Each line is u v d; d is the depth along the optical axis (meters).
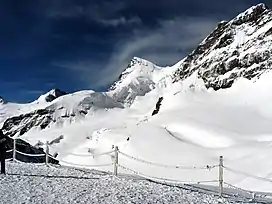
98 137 125.44
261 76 139.12
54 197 14.48
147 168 57.62
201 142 82.56
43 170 22.62
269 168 43.44
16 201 13.32
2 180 17.36
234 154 61.03
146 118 139.00
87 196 15.11
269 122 100.88
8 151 29.69
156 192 17.38
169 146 70.12
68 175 21.11
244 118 106.62
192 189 19.97
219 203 16.14
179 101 135.62
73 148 135.50
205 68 161.12
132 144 74.81
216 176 44.38
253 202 17.42
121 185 18.58
